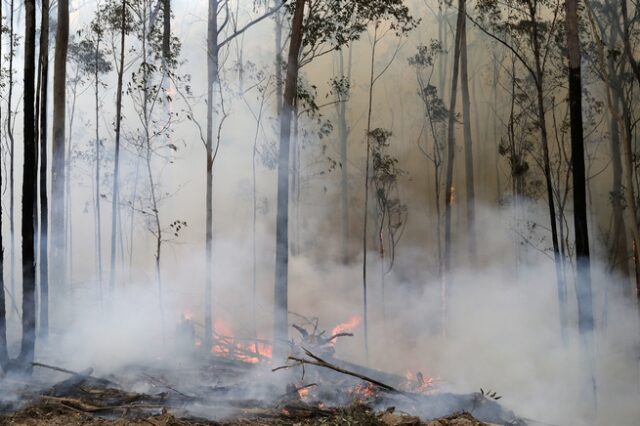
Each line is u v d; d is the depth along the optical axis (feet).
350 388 32.78
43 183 41.50
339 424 26.37
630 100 65.67
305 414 27.63
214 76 55.01
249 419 27.02
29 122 33.88
